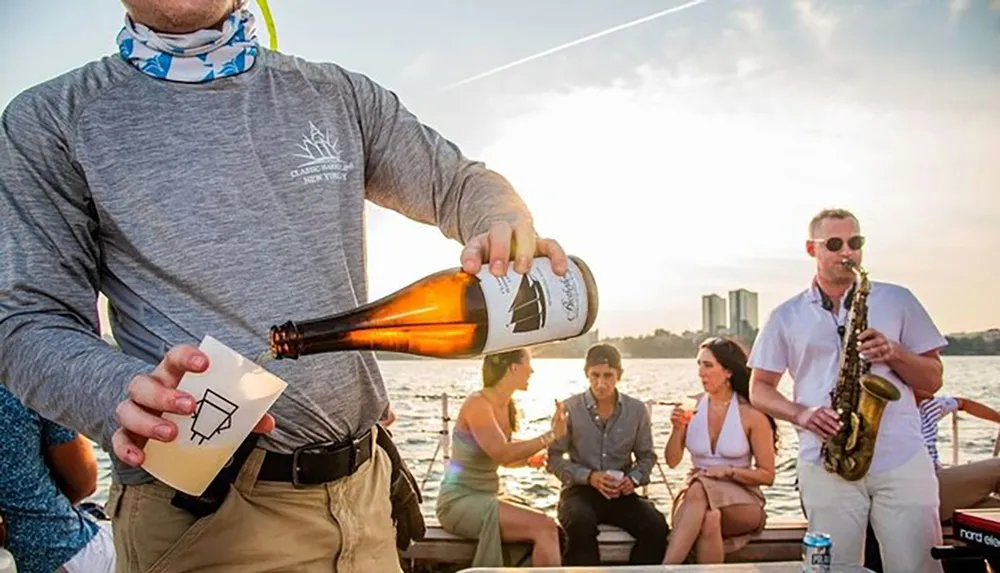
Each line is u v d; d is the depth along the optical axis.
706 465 3.66
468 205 1.12
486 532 3.44
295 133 1.06
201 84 1.02
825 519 3.12
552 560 3.41
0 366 0.86
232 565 0.99
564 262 1.01
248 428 0.78
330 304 1.04
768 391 3.31
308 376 1.02
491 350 0.98
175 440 0.76
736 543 3.55
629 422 3.74
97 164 0.96
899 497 3.02
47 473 2.08
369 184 1.22
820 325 3.21
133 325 1.01
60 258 0.93
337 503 1.07
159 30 1.02
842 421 3.06
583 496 3.64
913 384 3.11
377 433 1.21
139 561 1.01
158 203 0.97
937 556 2.24
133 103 0.99
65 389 0.80
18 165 0.92
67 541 2.09
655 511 3.64
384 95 1.22
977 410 4.00
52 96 0.96
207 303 0.98
